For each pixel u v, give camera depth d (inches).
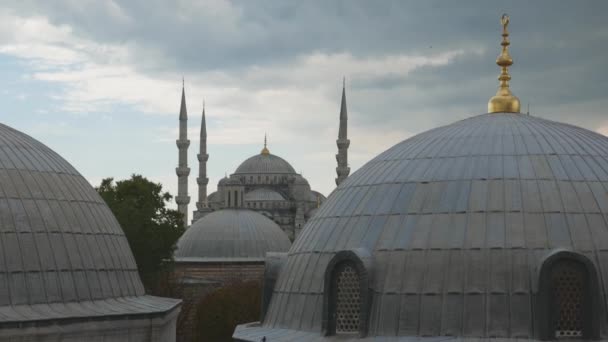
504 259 1236.5
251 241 4534.9
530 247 1237.1
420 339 1227.9
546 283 1206.9
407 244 1285.7
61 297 1592.0
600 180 1307.8
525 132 1395.2
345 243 1348.4
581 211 1266.0
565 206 1269.7
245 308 3499.0
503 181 1301.7
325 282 1321.4
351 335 1293.1
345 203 1413.6
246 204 7396.7
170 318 1729.8
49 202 1659.7
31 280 1567.4
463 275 1242.0
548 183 1294.3
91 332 1576.0
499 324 1213.1
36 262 1583.4
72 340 1551.4
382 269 1288.1
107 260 1712.6
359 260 1286.9
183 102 6934.1
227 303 3484.3
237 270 4424.2
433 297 1243.8
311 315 1352.1
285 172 7770.7
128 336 1626.5
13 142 1732.3
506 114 1488.7
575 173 1311.5
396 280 1270.9
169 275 3447.3
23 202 1620.3
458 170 1338.6
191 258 4448.8
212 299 3511.3
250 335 1405.0
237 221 4613.7
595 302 1208.8
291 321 1382.9
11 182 1632.6
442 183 1328.7
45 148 1814.7
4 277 1545.3
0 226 1573.6
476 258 1245.1
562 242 1237.7
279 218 7357.3
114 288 1700.3
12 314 1517.0
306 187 7603.4
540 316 1205.7
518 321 1210.6
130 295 1743.4
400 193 1349.7
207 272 4384.8
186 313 3474.4
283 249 4633.4
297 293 1389.0
